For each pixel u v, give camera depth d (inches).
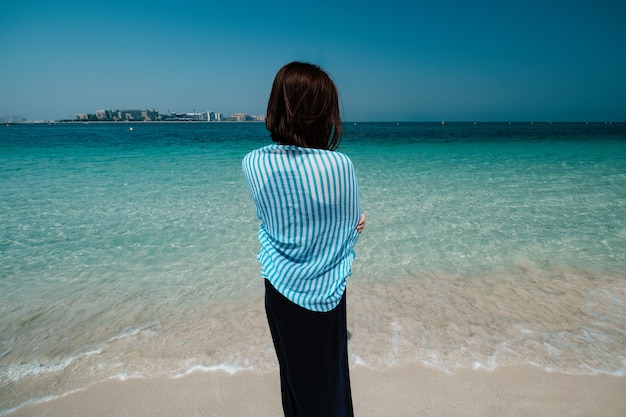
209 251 170.4
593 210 232.5
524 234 188.1
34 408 76.7
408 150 689.0
